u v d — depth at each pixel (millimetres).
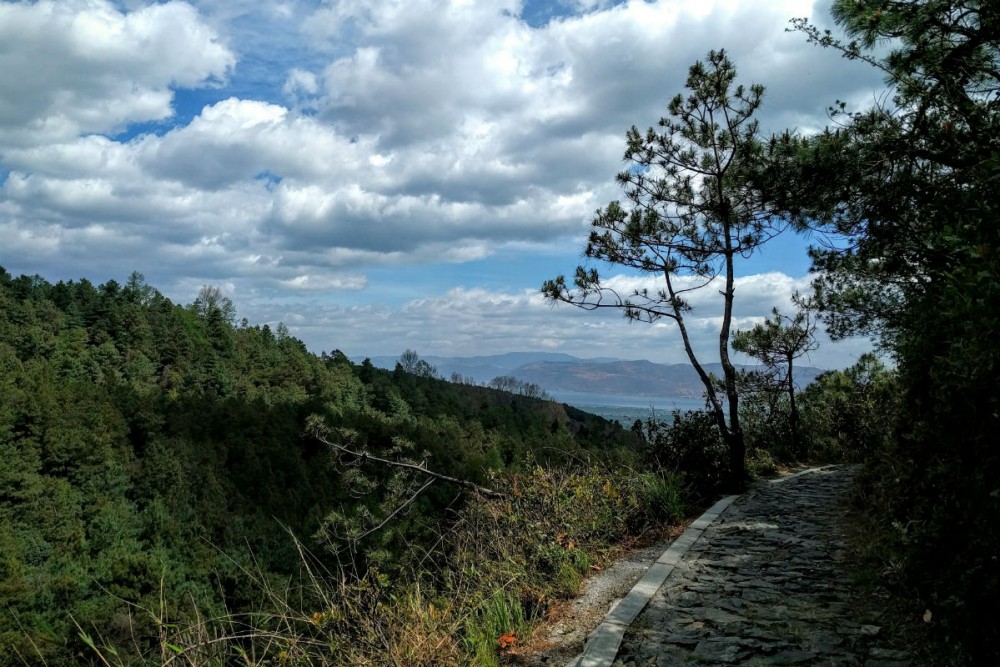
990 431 3068
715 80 9984
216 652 3301
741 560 6191
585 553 6504
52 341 68500
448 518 6957
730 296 10664
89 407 42688
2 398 38156
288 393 79188
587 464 9141
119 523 34312
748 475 11914
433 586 4969
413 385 94812
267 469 39625
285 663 3496
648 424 10969
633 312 10914
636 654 4070
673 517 8172
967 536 3193
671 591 5332
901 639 3998
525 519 6840
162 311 91438
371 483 9430
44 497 34094
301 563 4137
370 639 3688
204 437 45531
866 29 5367
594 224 11258
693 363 10938
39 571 27969
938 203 5023
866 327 9602
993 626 2984
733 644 4117
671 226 10891
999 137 4750
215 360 82625
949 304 3453
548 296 10805
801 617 4539
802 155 6430
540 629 4832
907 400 4500
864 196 6211
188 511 35844
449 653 3916
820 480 11883
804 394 18234
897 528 4090
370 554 4930
